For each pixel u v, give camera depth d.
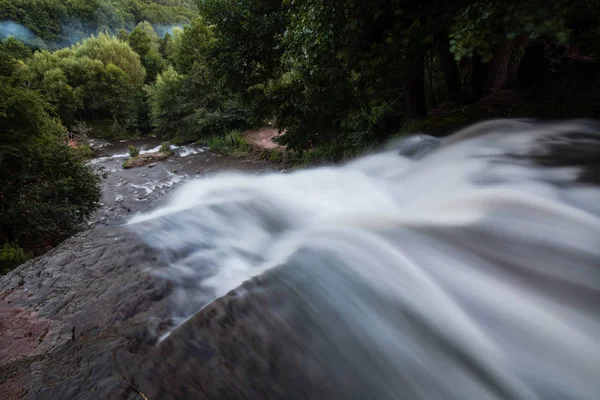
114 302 2.34
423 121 7.21
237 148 26.70
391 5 5.68
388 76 9.84
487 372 1.92
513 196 3.62
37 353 1.87
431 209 3.82
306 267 2.56
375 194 4.93
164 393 1.54
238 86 13.28
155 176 21.42
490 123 6.10
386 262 2.67
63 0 94.25
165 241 3.27
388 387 1.79
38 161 11.38
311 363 1.81
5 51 12.30
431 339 2.07
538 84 7.43
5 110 10.65
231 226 3.83
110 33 102.38
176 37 50.97
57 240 10.73
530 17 3.35
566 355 2.00
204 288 2.65
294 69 10.25
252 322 2.01
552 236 2.86
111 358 1.74
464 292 2.41
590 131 5.21
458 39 4.16
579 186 3.68
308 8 7.18
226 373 1.69
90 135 40.88
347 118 12.42
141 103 44.56
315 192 5.23
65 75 42.44
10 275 2.69
